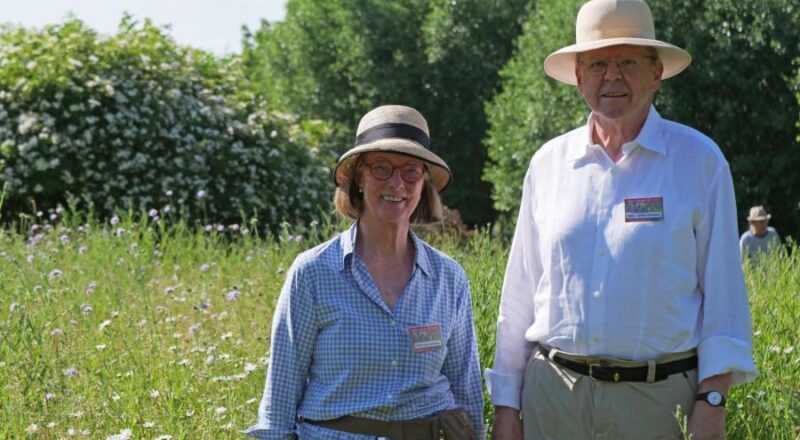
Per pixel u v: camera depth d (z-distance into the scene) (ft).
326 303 11.69
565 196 12.59
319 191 53.78
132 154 49.01
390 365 11.62
